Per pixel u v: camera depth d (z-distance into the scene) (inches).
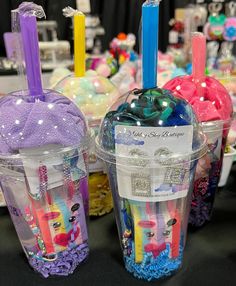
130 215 22.4
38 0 29.6
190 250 25.5
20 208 23.1
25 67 22.6
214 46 62.8
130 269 23.5
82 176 23.4
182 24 70.7
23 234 24.0
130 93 23.3
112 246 26.5
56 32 67.8
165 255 22.8
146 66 22.0
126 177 21.1
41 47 64.5
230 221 28.9
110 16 84.0
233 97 35.9
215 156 27.1
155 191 21.0
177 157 20.3
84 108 28.9
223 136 27.2
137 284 22.7
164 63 52.9
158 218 21.9
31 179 21.5
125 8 84.1
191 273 23.4
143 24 20.8
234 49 67.9
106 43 83.7
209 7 71.0
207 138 25.7
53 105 22.0
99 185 29.2
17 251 26.5
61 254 23.6
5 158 21.0
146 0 20.9
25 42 21.3
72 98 29.5
